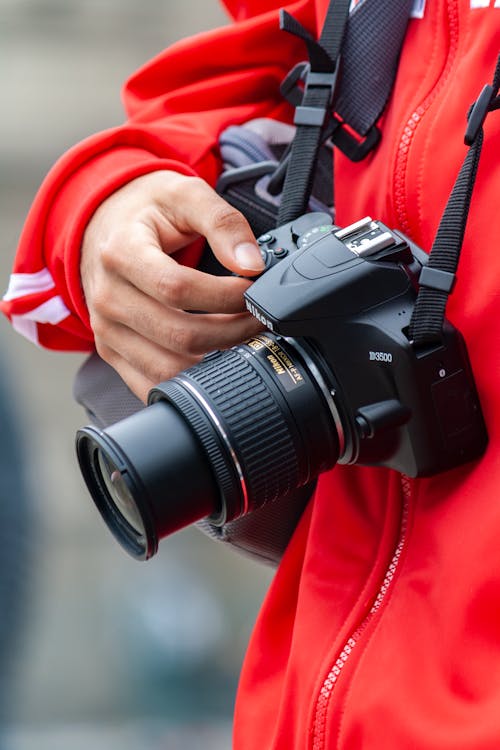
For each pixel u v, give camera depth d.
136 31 5.67
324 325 1.44
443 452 1.44
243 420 1.45
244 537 1.73
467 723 1.38
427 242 1.53
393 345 1.41
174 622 4.76
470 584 1.42
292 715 1.58
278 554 1.79
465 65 1.50
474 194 1.47
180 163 1.79
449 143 1.50
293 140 1.67
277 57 1.94
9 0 5.67
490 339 1.45
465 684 1.41
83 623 4.88
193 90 1.96
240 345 1.53
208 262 1.76
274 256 1.55
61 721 4.71
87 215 1.73
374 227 1.47
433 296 1.41
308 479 1.50
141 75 2.02
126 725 4.66
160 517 1.42
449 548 1.45
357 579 1.59
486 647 1.40
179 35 5.65
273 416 1.46
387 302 1.44
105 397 1.87
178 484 1.43
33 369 5.25
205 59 1.96
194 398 1.46
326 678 1.53
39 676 4.78
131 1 5.65
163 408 1.47
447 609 1.44
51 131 5.62
